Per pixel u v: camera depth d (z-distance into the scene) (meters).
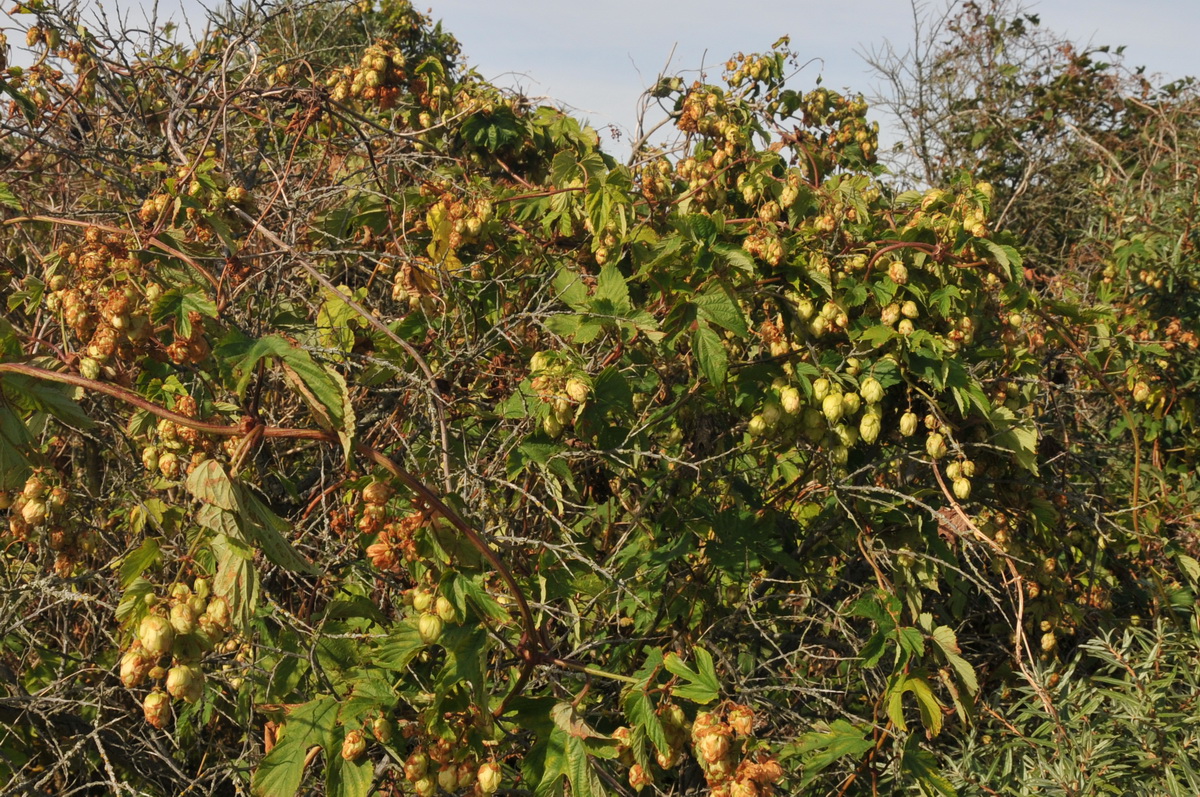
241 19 3.97
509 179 5.23
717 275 3.14
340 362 2.83
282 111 4.15
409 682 2.37
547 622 2.76
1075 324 4.30
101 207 4.56
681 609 3.17
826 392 3.05
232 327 2.30
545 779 2.12
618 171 3.45
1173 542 4.25
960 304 3.31
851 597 3.61
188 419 1.98
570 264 3.79
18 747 2.96
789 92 5.55
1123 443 5.29
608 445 2.85
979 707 3.50
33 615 2.68
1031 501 3.66
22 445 2.24
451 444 3.20
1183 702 3.08
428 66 4.93
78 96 4.13
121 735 2.95
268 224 3.54
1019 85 10.22
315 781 2.67
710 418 3.62
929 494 3.56
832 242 3.35
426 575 2.17
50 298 2.48
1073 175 9.41
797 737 2.93
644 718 2.13
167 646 1.82
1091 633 3.97
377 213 3.88
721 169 4.16
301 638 2.50
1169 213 6.13
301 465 3.85
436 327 3.21
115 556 3.35
